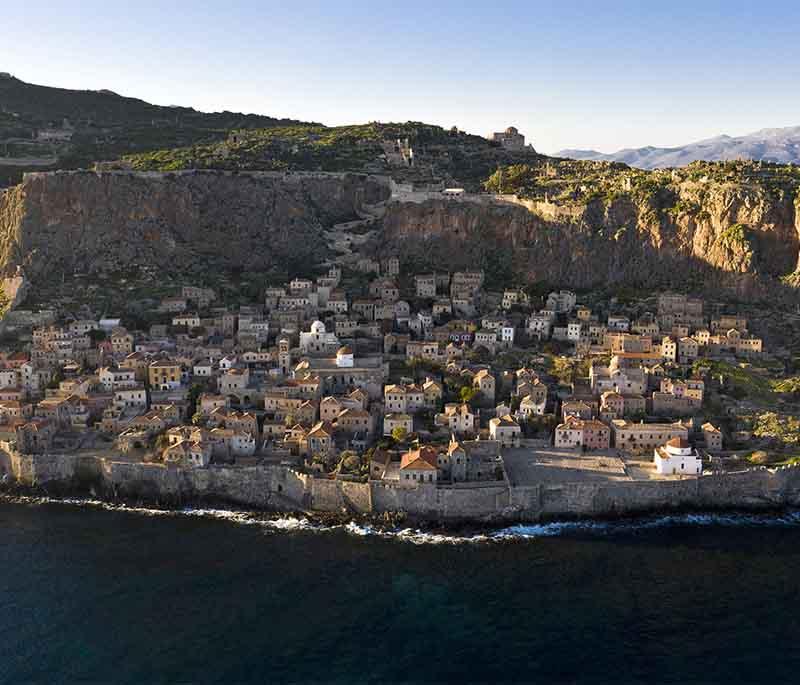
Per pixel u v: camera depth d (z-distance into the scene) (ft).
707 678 411.75
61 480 634.43
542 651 433.48
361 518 587.27
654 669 418.51
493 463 617.21
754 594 488.85
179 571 513.04
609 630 451.53
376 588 493.36
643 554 538.88
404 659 425.69
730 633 449.48
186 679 408.05
